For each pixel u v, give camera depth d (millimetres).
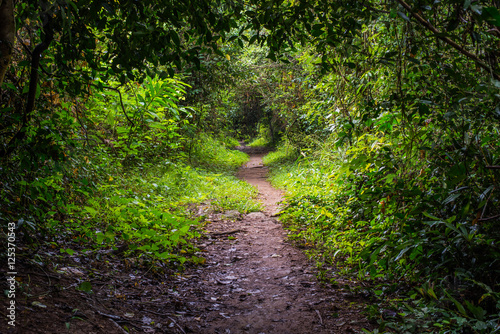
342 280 4113
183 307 3451
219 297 3789
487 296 2742
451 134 3115
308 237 5742
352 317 3197
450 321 2658
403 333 2672
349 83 4062
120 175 7434
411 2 2412
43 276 3107
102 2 2508
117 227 4535
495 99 2373
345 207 5840
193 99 13375
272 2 2793
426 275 3428
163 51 2857
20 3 3074
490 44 2867
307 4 2801
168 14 2684
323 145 10500
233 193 9562
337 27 2836
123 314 3023
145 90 7801
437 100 2824
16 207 3699
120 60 2947
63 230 4352
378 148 4086
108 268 3850
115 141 7836
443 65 2848
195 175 10633
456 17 2342
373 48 3822
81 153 5016
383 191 3359
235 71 13391
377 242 3547
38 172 3975
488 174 2809
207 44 2936
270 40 3061
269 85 15898
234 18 2967
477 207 2744
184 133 13469
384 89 3803
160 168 9891
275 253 5262
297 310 3418
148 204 6430
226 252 5309
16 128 3539
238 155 23812
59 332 2426
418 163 3486
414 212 3131
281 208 7988
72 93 3492
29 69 3717
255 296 3811
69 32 2453
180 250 5008
